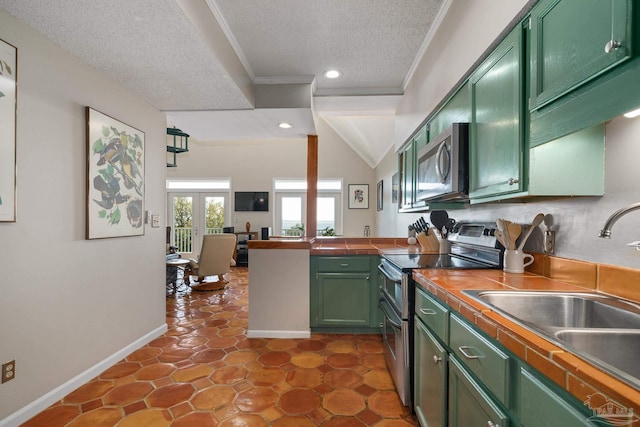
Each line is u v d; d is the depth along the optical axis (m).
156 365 2.29
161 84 2.40
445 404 1.24
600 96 0.79
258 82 2.96
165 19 1.61
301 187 7.66
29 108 1.67
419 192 2.37
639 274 1.02
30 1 1.45
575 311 1.13
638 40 0.69
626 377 0.53
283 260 2.86
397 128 3.51
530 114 1.11
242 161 7.58
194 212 7.60
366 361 2.36
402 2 1.92
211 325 3.17
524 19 1.14
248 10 1.99
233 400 1.85
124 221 2.40
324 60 2.65
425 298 1.50
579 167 1.16
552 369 0.63
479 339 0.96
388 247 3.14
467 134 1.63
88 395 1.89
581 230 1.27
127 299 2.46
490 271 1.64
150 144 2.79
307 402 1.84
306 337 2.84
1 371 1.54
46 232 1.77
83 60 2.02
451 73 1.84
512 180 1.20
